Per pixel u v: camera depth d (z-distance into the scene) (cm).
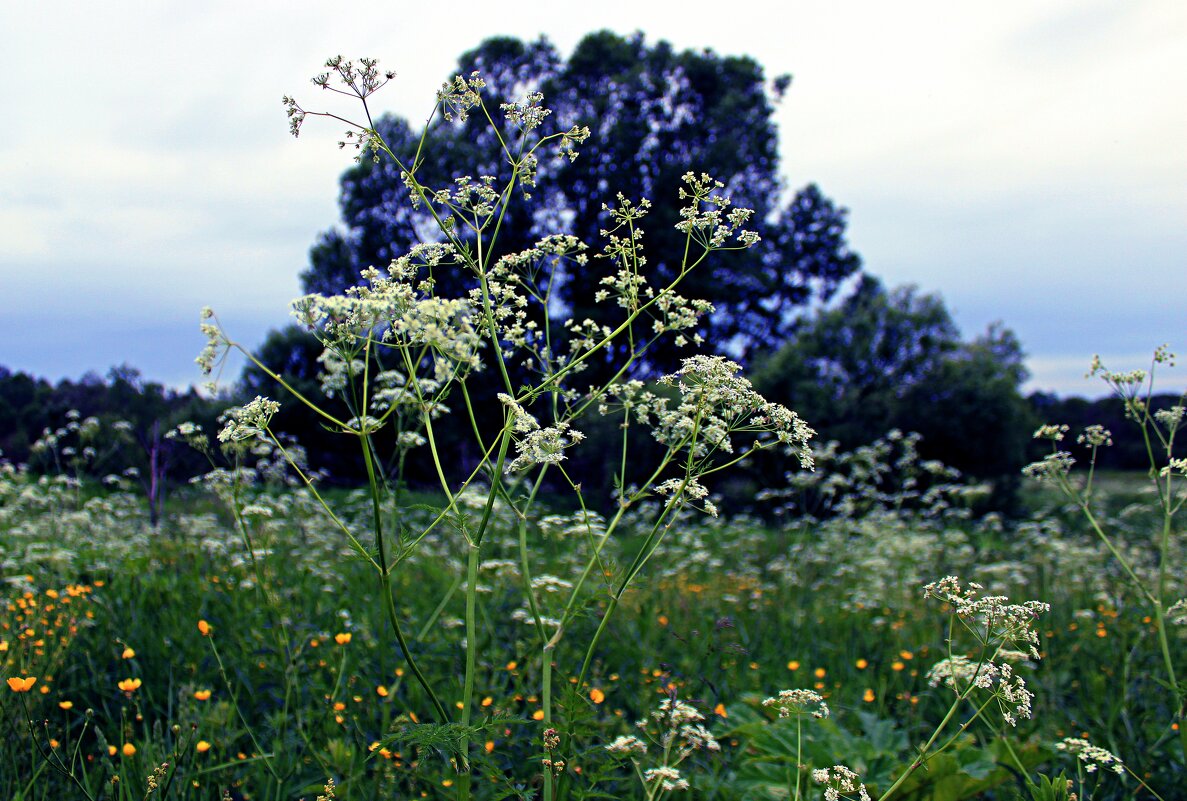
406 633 579
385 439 1778
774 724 455
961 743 432
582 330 390
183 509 1191
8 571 683
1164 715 483
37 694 424
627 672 552
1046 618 737
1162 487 488
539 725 331
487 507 316
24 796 348
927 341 2592
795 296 3950
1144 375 482
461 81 362
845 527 1223
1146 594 446
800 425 346
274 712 465
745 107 3641
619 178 3134
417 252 367
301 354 2802
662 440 376
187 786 375
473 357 326
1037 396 3091
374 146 357
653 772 338
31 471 1477
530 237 3106
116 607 593
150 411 1603
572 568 834
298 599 611
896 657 622
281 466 914
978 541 1351
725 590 941
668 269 3114
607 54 3441
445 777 394
